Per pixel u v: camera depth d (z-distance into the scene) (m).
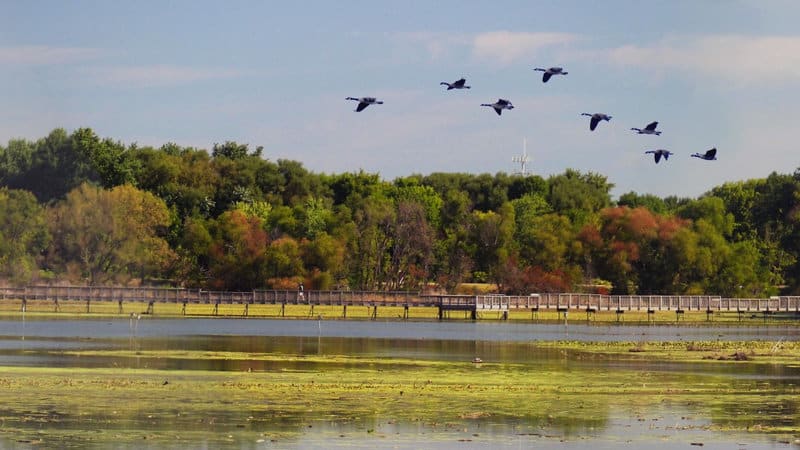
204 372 68.06
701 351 90.19
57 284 145.38
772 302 144.88
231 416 50.94
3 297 134.00
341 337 104.81
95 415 50.59
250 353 83.38
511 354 86.06
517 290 158.88
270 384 62.00
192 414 51.28
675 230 158.38
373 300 139.38
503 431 48.47
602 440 46.88
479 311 144.00
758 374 71.12
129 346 88.06
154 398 55.75
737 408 55.34
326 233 158.25
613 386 63.78
